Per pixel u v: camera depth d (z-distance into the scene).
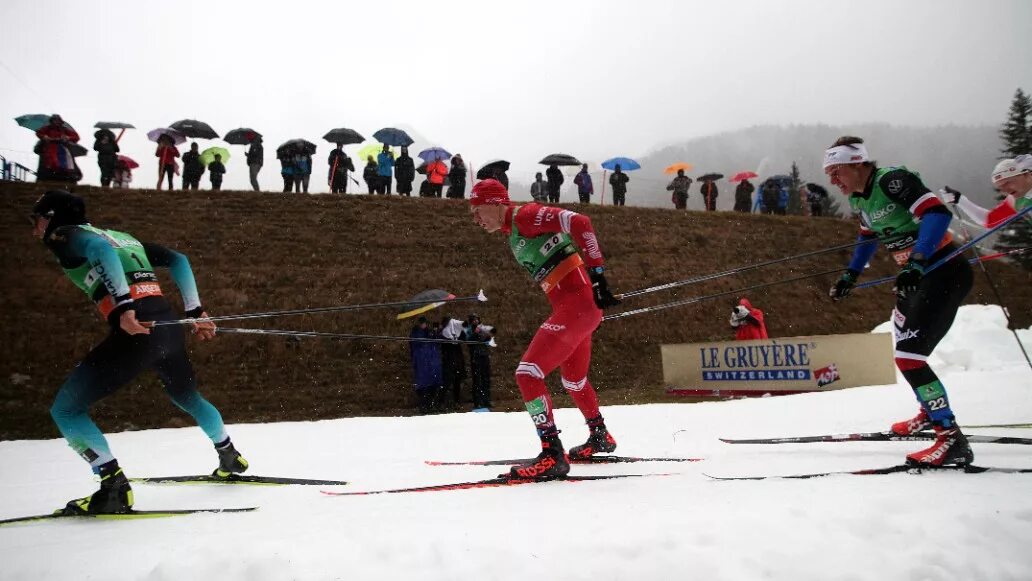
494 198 3.96
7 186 14.27
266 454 5.61
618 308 15.92
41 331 11.77
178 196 15.47
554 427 3.56
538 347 3.67
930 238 3.36
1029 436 4.02
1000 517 2.13
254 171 16.14
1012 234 23.19
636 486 3.07
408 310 13.64
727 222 20.02
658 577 1.80
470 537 2.09
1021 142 34.62
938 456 3.16
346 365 12.69
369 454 5.30
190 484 4.02
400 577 1.83
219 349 12.39
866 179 3.84
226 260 13.98
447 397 12.37
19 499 3.91
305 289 13.77
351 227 15.66
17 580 2.03
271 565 1.89
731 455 4.10
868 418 5.45
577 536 2.06
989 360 9.41
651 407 7.65
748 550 1.92
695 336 15.63
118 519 3.12
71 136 15.24
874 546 1.98
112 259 3.35
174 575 1.87
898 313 3.87
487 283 15.12
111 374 3.35
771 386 10.25
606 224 18.44
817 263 19.22
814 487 2.76
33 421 10.35
